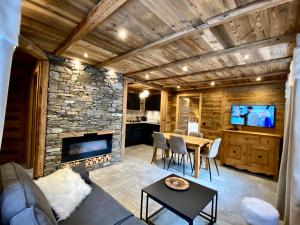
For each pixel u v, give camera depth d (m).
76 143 3.42
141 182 3.16
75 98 3.34
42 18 1.81
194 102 7.66
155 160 4.59
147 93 6.44
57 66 3.05
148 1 1.46
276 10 1.50
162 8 1.55
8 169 1.32
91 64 3.54
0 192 1.04
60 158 3.15
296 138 1.34
